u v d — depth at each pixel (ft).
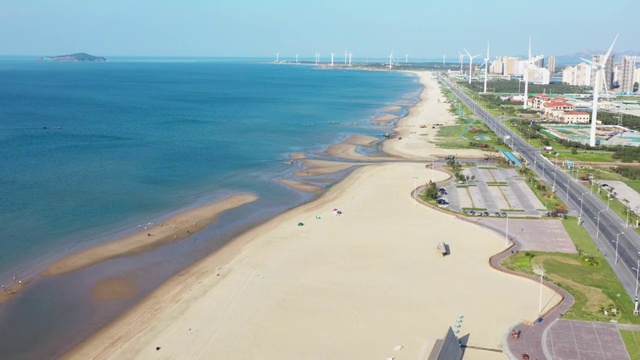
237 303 374.43
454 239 493.36
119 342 330.54
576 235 506.48
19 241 470.80
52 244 469.16
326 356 313.53
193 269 432.25
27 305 372.99
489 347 323.98
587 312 363.76
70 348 326.65
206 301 377.91
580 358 313.12
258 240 488.85
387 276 415.23
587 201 616.39
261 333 337.31
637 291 395.75
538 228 524.11
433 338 332.19
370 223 533.96
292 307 368.68
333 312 361.92
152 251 465.47
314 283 403.75
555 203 603.26
